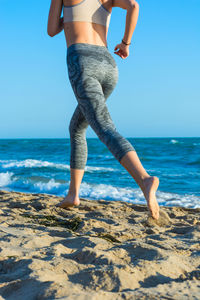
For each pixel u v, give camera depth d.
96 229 2.87
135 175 2.12
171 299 1.29
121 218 3.55
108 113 2.42
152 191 2.08
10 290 1.44
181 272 1.70
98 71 2.56
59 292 1.34
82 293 1.32
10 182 10.42
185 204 6.69
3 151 32.31
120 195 7.72
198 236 2.62
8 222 2.98
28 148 36.78
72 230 2.90
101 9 2.70
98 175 12.06
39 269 1.64
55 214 3.62
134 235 2.67
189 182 10.46
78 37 2.63
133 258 1.90
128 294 1.32
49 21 2.86
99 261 1.82
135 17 2.58
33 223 3.09
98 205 4.48
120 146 2.16
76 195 3.75
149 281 1.56
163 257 1.88
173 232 2.90
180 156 21.42
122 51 2.80
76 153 3.57
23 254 1.95
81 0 2.64
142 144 39.34
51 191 8.95
